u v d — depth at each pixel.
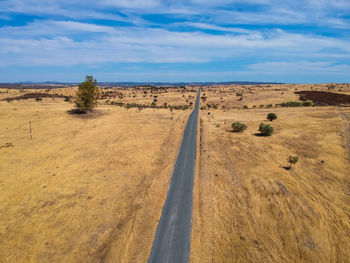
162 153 35.56
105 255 15.27
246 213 19.67
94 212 19.91
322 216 18.50
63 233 17.17
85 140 39.78
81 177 26.20
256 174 26.52
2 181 23.97
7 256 14.87
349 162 27.69
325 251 15.14
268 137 41.06
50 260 14.73
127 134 45.44
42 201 21.06
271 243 16.11
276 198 21.38
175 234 17.38
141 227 18.19
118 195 22.84
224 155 33.72
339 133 39.84
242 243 16.28
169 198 22.53
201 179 26.50
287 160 29.92
